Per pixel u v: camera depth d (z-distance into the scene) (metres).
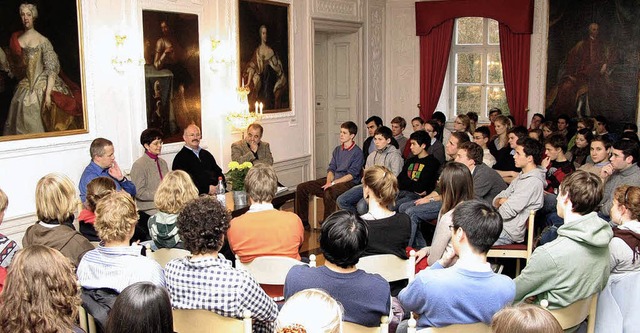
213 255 2.88
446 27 10.95
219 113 7.87
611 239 3.13
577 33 10.09
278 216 3.75
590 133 7.37
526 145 5.03
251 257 3.70
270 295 3.72
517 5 10.30
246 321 2.62
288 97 9.24
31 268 2.17
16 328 2.13
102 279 3.01
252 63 8.36
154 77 6.82
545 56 10.40
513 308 1.80
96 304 2.92
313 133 9.87
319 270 2.73
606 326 3.38
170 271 2.88
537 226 5.57
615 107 9.95
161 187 3.90
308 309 1.87
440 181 4.10
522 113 10.61
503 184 5.75
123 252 3.06
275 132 9.00
